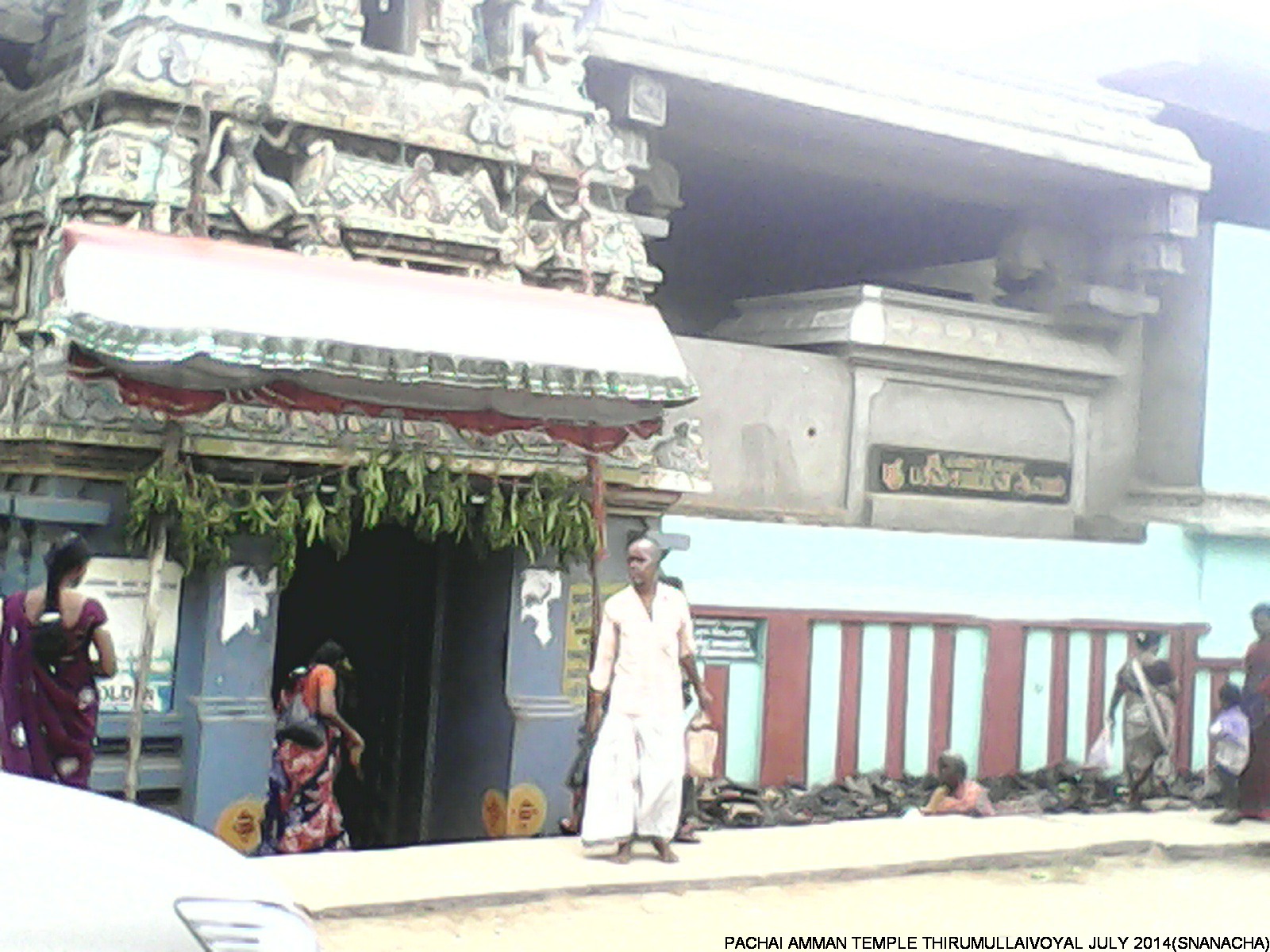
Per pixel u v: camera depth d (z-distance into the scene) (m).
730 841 8.67
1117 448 12.87
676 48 9.98
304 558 11.20
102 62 8.17
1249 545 12.77
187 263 7.61
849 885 8.13
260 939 3.73
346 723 9.81
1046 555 11.84
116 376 7.39
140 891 3.65
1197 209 12.75
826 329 11.54
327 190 8.39
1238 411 12.70
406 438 8.45
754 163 12.26
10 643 7.09
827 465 11.43
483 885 7.32
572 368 8.25
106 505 7.89
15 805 3.91
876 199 13.31
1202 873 9.05
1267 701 10.25
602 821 7.96
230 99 8.18
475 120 8.89
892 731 11.04
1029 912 7.82
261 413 8.08
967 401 12.09
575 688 9.44
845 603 10.81
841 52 10.84
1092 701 12.00
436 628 9.95
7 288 8.56
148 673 7.77
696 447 9.68
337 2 8.45
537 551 9.23
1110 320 12.66
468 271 8.90
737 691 10.42
